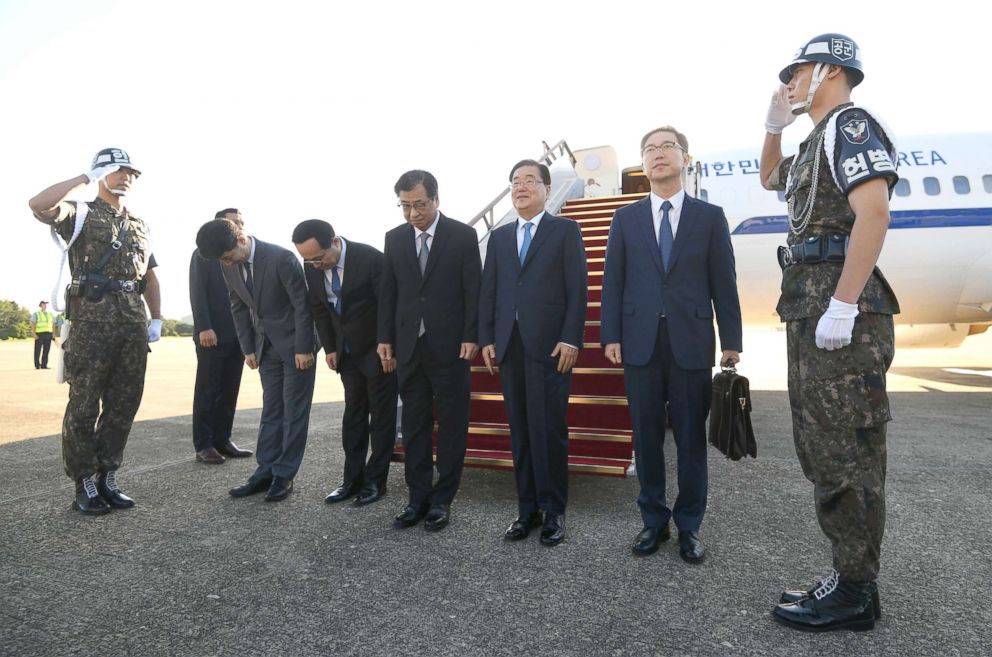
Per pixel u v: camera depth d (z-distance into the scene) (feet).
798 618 5.85
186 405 24.90
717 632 5.78
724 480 11.86
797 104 6.37
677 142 8.21
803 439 6.13
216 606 6.36
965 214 23.84
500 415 12.55
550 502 8.45
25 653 5.39
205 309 13.17
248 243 10.39
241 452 14.17
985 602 6.47
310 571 7.30
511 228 9.13
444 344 8.96
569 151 28.17
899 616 6.15
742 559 7.70
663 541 8.31
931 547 8.19
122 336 9.96
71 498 10.54
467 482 11.55
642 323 7.98
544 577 7.11
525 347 8.45
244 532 8.74
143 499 10.50
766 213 24.21
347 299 10.11
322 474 12.32
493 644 5.54
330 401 26.78
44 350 44.50
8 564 7.53
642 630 5.81
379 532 8.75
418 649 5.46
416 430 9.21
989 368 44.88
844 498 5.86
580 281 8.52
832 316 5.50
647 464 8.07
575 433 11.00
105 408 10.09
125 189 10.10
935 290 25.03
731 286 7.97
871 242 5.32
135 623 5.98
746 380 7.16
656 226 8.34
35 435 17.11
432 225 9.18
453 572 7.27
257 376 44.24
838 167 5.72
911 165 24.90
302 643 5.57
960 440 15.93
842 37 6.10
